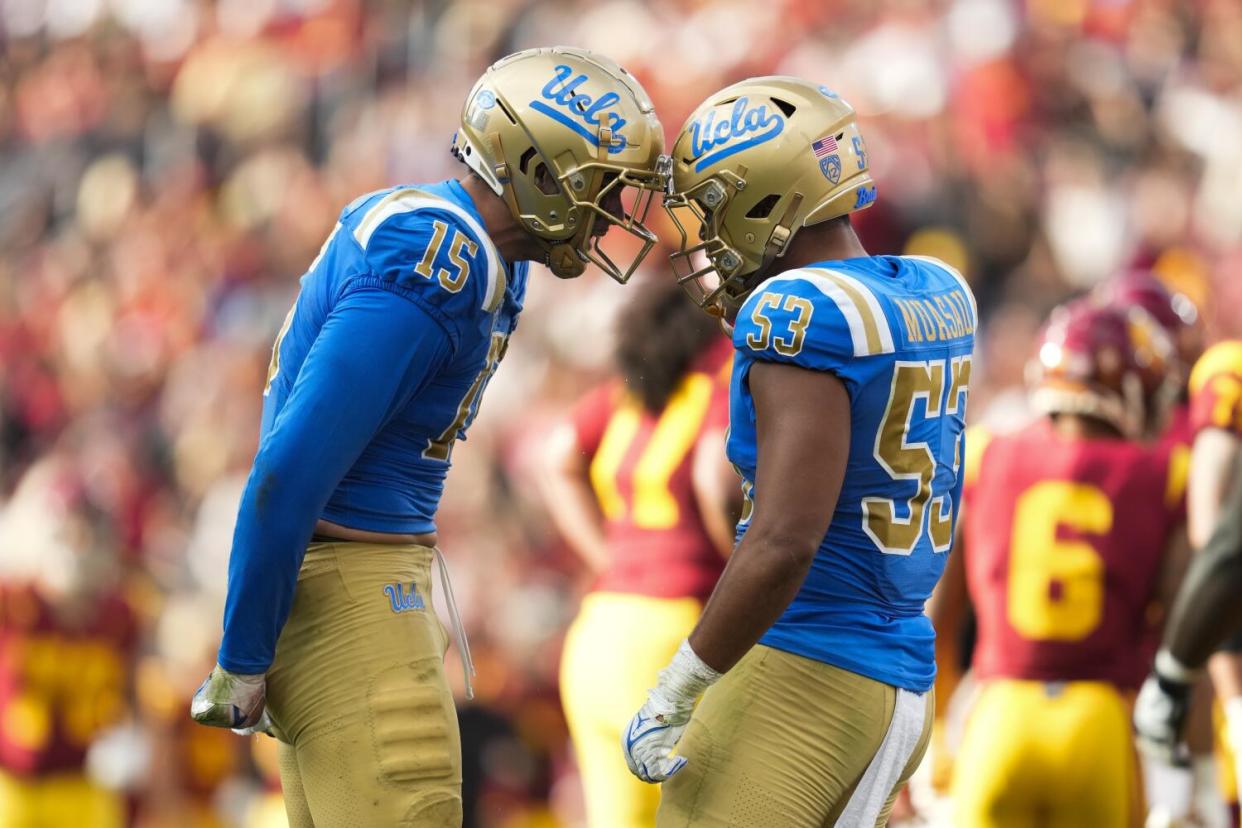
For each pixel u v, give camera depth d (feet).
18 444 142.00
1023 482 52.60
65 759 77.10
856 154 36.04
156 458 125.18
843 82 140.67
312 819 36.91
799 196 35.32
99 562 77.10
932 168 131.85
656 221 101.81
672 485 52.49
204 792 81.41
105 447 120.78
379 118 160.25
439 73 163.22
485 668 85.76
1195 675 45.65
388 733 35.22
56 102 187.52
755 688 34.40
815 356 33.06
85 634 77.25
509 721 80.69
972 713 52.80
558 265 36.91
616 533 54.03
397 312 34.17
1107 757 50.80
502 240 36.65
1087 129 140.46
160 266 155.53
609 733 51.98
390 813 35.09
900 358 33.73
